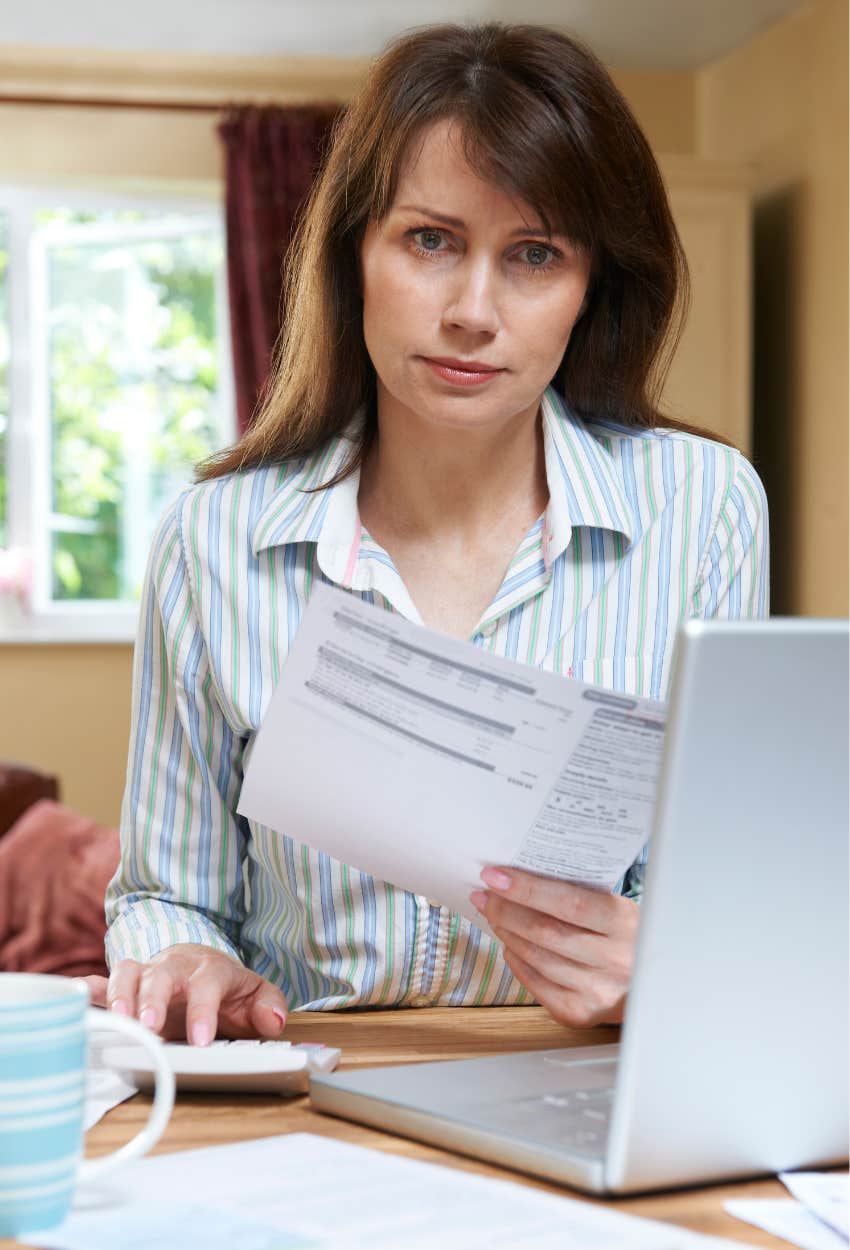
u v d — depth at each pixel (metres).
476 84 1.19
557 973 1.13
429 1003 1.37
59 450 5.36
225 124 5.08
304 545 1.40
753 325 5.02
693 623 0.74
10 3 4.71
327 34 4.97
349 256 1.37
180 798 1.43
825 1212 0.75
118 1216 0.74
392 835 1.09
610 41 5.03
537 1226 0.73
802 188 4.68
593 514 1.38
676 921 0.76
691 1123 0.79
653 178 1.31
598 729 0.92
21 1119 0.71
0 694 5.12
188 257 5.39
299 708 1.01
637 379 1.46
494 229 1.20
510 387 1.25
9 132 5.14
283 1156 0.84
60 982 0.76
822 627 0.77
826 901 0.81
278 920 1.42
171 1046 1.02
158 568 1.44
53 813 3.73
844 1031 0.83
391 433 1.40
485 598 1.41
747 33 4.93
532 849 1.04
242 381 5.07
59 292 5.34
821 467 4.61
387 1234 0.72
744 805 0.77
